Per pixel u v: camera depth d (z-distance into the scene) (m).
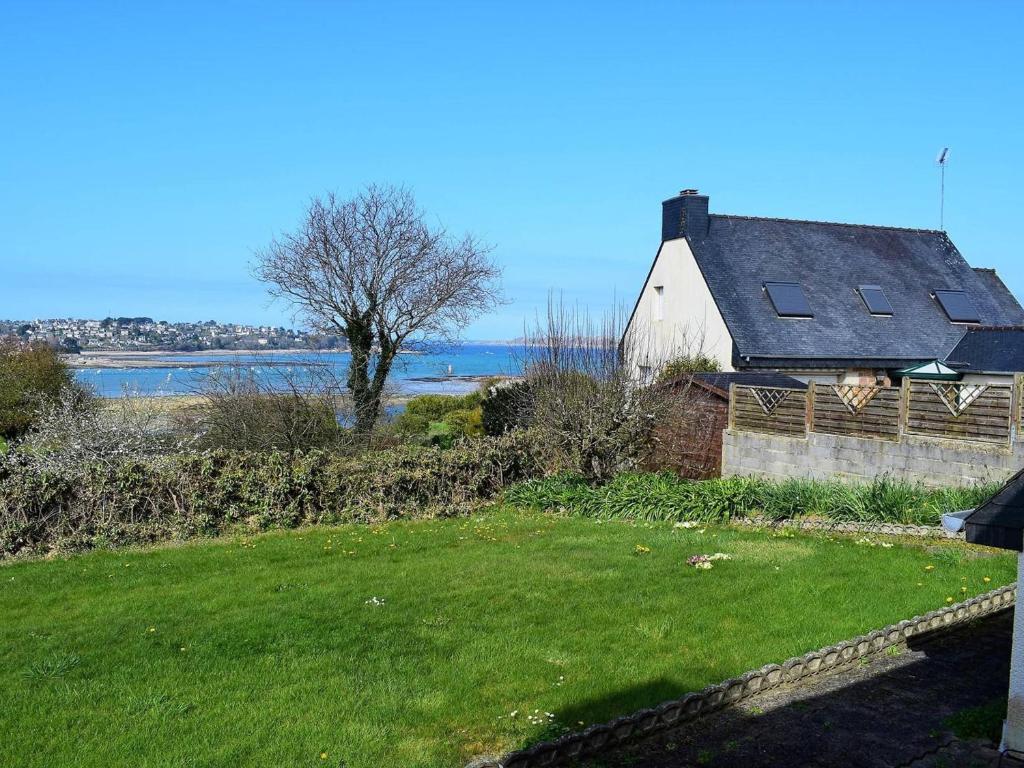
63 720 6.17
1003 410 13.42
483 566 10.96
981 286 33.59
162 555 12.60
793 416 16.95
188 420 18.94
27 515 13.17
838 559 10.77
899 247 33.69
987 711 6.14
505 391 23.52
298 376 19.67
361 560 11.83
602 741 5.70
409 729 6.00
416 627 8.25
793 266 30.64
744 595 9.10
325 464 16.11
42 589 10.47
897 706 6.39
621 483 16.80
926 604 8.66
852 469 15.71
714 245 30.11
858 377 28.16
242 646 7.73
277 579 10.59
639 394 18.05
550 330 18.62
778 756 5.63
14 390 25.33
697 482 16.17
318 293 24.12
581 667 7.10
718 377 20.98
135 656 7.53
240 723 6.08
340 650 7.59
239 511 14.88
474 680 6.84
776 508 13.90
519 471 18.25
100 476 13.80
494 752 5.66
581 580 9.95
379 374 24.03
